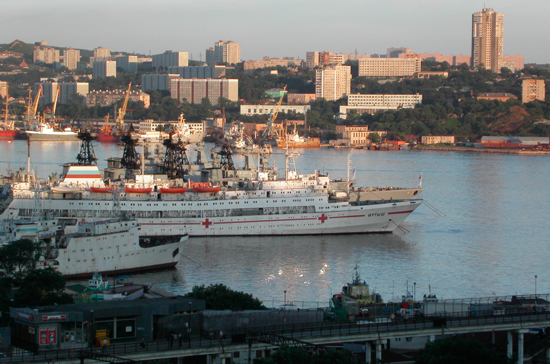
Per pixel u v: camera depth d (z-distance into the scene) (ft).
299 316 376.27
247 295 417.49
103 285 465.06
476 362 342.23
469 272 595.06
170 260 583.58
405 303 412.36
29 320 331.36
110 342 340.59
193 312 359.46
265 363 318.65
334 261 625.82
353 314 386.11
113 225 555.69
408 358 363.35
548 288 545.85
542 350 381.19
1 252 456.45
